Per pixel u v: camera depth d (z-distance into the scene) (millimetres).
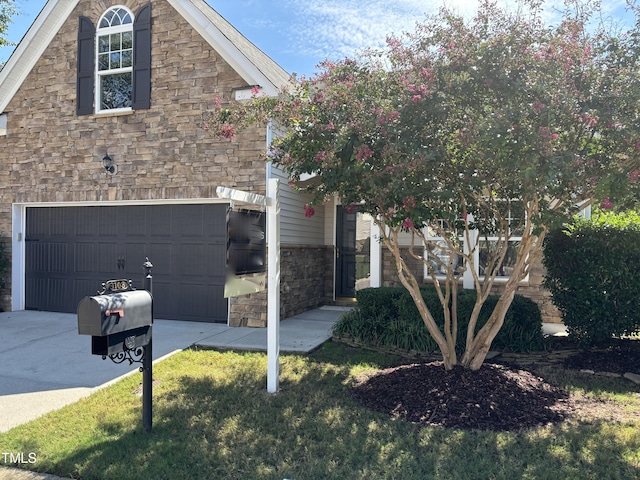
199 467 3713
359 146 4602
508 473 3574
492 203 5668
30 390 5609
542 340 7062
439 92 4594
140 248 9773
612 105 4574
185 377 5910
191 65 9234
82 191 9969
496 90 4562
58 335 8219
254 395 5270
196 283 9352
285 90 5766
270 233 5422
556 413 4766
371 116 4734
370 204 5141
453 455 3855
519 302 7273
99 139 9859
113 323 3811
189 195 9188
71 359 6832
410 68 4926
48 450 4023
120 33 9844
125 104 9859
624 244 6605
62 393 5504
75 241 10273
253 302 8852
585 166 4625
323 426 4441
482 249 9633
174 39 9352
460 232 7766
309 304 10820
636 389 5617
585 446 4023
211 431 4352
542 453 3895
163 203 9594
